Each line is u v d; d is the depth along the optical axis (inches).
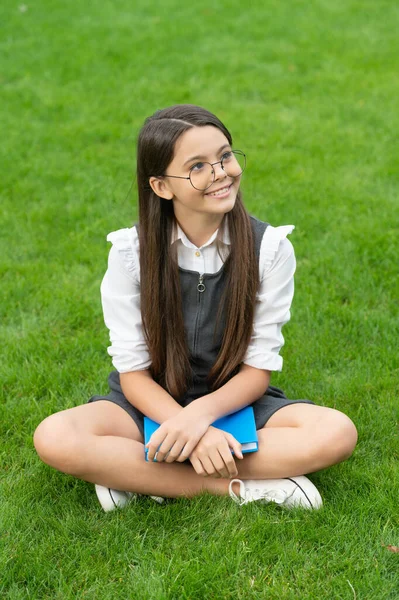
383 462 97.0
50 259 155.6
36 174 193.8
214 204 87.0
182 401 96.9
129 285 94.3
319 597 76.2
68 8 341.1
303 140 209.8
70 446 85.9
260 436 90.0
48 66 272.4
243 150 204.5
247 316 91.9
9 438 105.7
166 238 91.7
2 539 84.7
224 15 326.6
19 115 232.7
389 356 120.1
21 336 130.4
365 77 253.8
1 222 169.0
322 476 94.3
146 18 327.0
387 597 76.3
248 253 90.9
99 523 88.4
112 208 176.9
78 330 132.1
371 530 84.6
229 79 257.3
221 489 90.5
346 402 110.7
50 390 114.7
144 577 79.2
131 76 260.8
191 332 94.0
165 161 86.4
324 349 123.0
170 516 88.0
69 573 80.9
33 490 93.8
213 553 81.6
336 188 180.2
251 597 77.2
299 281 142.3
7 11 335.3
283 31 303.6
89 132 217.3
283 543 83.7
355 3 333.4
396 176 185.5
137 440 93.4
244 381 92.7
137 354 93.9
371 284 140.8
